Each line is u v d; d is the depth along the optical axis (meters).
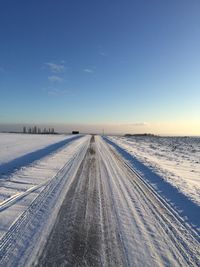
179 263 5.20
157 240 6.18
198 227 7.27
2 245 5.36
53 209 7.75
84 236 6.04
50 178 12.20
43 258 4.94
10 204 7.95
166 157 25.86
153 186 12.17
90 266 4.79
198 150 37.47
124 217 7.54
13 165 15.13
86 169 15.42
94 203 8.66
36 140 43.03
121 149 31.59
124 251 5.48
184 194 10.60
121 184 12.01
